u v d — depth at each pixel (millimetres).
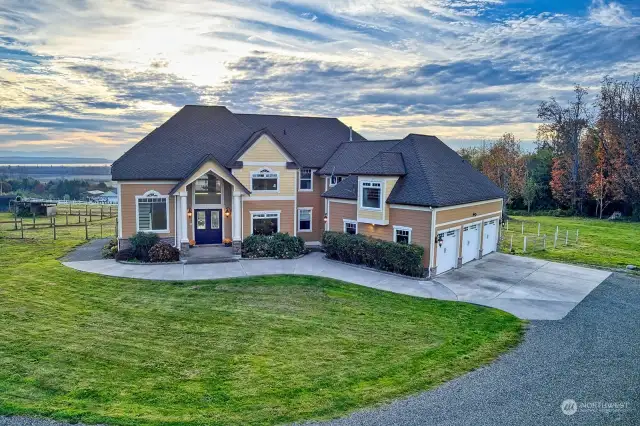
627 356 11867
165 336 13297
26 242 30438
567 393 9734
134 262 22906
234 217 24484
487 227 26234
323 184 28391
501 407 9094
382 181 22000
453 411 8945
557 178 52562
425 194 21031
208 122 27812
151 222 24375
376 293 18281
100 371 10812
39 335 13133
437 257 21172
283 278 20438
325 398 9523
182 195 23656
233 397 9555
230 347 12500
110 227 39875
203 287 18797
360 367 11195
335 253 24031
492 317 15289
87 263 22906
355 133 32875
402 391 9859
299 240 25344
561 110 56031
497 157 53406
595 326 14328
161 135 26094
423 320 14992
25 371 10680
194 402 9312
